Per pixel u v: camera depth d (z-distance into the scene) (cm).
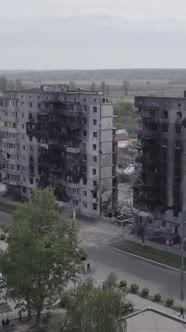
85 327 7281
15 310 9712
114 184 15650
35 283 8750
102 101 14812
